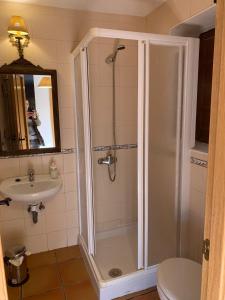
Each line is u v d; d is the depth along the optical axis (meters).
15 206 2.25
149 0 2.02
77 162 2.38
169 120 1.85
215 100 0.71
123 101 2.38
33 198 1.91
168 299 1.34
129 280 1.84
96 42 2.11
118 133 2.42
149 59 1.66
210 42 1.89
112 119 2.37
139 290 1.89
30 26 2.05
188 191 1.99
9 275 1.98
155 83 1.73
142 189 1.80
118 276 1.86
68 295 1.88
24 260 2.03
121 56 2.26
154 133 1.79
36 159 2.23
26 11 2.03
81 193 2.37
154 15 2.21
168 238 2.00
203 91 1.99
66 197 2.42
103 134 2.36
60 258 2.33
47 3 2.04
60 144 2.28
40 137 2.21
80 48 1.90
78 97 2.17
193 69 1.85
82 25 2.20
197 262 1.76
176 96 1.85
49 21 2.10
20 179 2.15
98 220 2.51
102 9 2.18
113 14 2.27
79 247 2.49
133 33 1.59
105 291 1.78
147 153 1.75
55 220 2.42
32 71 2.08
